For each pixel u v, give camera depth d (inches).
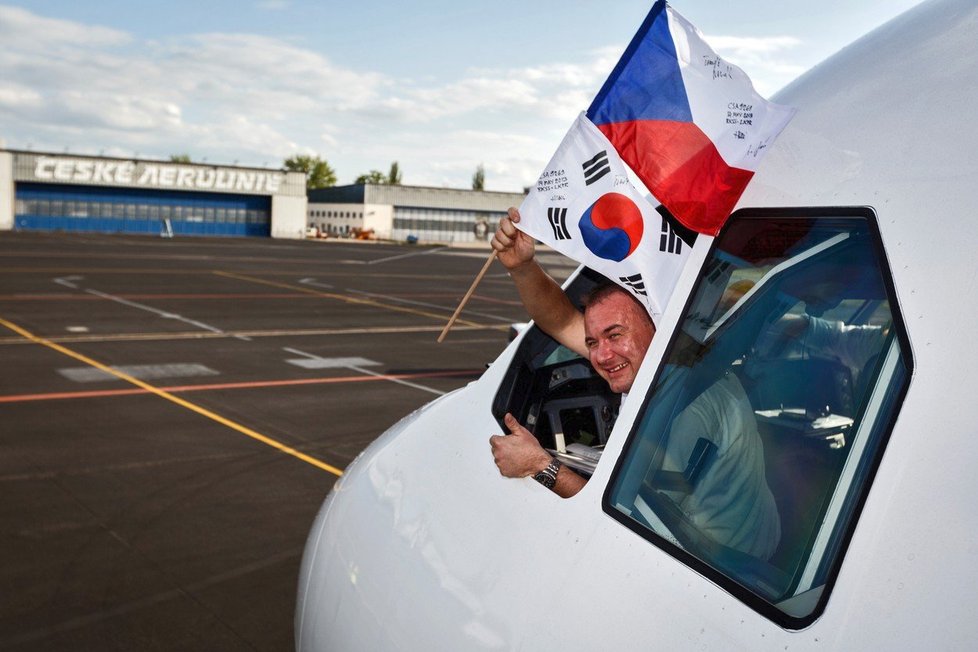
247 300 933.8
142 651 174.4
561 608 53.8
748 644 41.2
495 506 67.5
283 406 417.1
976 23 48.0
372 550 80.0
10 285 976.9
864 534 38.3
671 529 50.0
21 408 390.0
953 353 38.6
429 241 3390.7
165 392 440.1
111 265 1339.8
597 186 65.2
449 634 63.4
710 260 56.0
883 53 52.4
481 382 88.3
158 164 2827.3
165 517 252.8
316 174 5310.0
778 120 55.4
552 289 89.9
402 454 88.0
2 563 215.0
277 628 185.9
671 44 59.7
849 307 45.9
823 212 48.5
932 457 37.4
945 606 34.6
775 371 48.8
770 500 45.8
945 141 44.2
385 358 588.4
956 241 40.8
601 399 95.3
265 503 269.0
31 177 2657.5
